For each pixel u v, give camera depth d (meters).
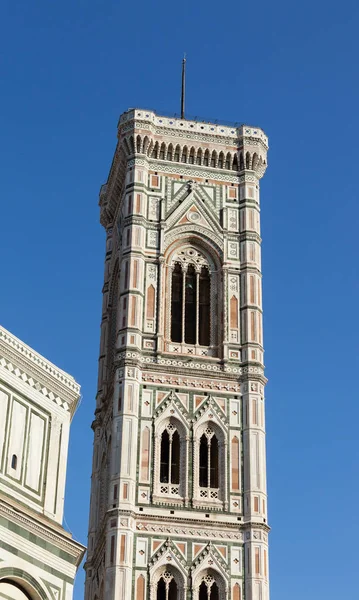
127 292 106.38
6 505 46.53
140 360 103.31
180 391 102.75
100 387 114.19
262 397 104.25
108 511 95.69
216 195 114.44
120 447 98.62
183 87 129.88
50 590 47.81
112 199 122.44
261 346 106.56
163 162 115.06
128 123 115.06
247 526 97.12
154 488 97.56
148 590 92.75
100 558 99.44
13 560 46.38
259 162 116.88
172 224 111.44
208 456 100.44
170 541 95.25
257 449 101.12
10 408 50.22
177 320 108.06
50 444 52.03
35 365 52.19
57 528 48.88
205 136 116.62
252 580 94.56
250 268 110.56
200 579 94.50
